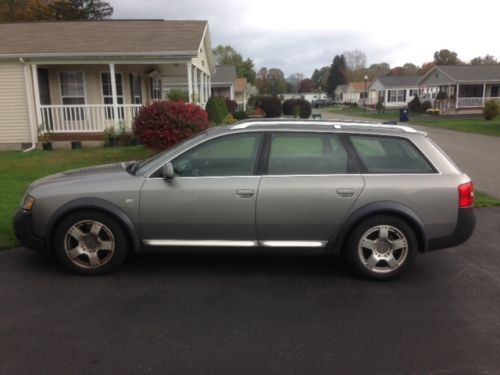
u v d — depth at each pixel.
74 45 15.88
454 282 4.75
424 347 3.47
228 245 4.75
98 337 3.58
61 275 4.82
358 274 4.82
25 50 15.28
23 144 15.81
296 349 3.43
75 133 16.16
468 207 4.75
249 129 4.82
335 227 4.69
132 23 19.48
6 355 3.31
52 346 3.44
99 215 4.71
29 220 4.75
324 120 5.15
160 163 4.75
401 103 67.12
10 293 4.38
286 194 4.62
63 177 5.00
